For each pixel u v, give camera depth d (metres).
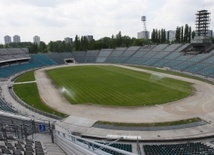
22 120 34.69
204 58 105.75
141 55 145.25
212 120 44.22
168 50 134.50
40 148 19.69
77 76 96.94
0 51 129.88
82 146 17.59
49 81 87.50
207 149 31.52
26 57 140.00
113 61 152.12
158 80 83.81
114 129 41.06
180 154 29.44
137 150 30.88
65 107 54.53
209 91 66.19
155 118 45.78
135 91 67.44
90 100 59.62
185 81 81.25
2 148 18.31
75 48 186.50
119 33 193.12
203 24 116.88
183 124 42.62
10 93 69.88
